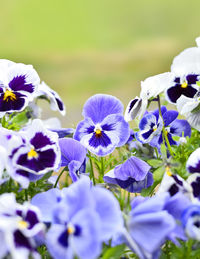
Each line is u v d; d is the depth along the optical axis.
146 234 0.71
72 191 0.72
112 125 0.90
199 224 0.73
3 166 0.77
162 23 9.26
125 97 5.30
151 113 0.94
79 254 0.69
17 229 0.72
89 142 0.89
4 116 0.92
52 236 0.71
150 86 0.88
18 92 0.87
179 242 0.79
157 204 0.72
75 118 3.79
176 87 0.96
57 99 0.97
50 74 6.46
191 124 0.92
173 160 0.84
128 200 0.79
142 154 0.94
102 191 0.72
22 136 0.80
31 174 0.79
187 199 0.75
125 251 0.77
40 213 0.74
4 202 0.74
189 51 0.96
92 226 0.70
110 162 0.95
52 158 0.80
